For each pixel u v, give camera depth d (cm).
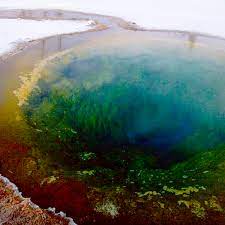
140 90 1075
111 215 621
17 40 1415
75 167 744
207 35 1470
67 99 1002
